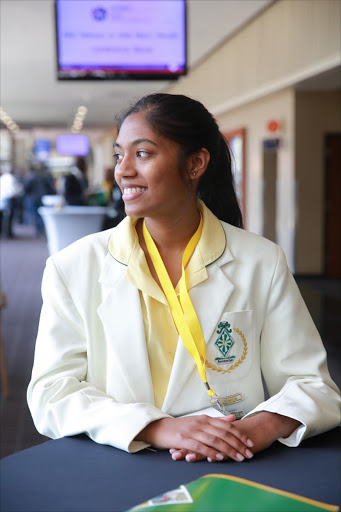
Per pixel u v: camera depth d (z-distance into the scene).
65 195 10.46
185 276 1.29
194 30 9.16
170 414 1.27
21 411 3.74
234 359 1.30
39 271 9.89
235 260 1.33
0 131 27.44
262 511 0.93
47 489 1.03
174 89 14.16
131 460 1.13
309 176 8.91
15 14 8.11
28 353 5.03
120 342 1.27
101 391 1.30
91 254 1.33
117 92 14.72
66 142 28.34
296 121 8.74
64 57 6.38
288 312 1.34
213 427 1.16
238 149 10.85
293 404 1.24
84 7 6.34
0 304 4.09
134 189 1.25
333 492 1.02
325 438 1.26
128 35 6.41
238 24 8.98
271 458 1.16
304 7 7.09
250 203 10.48
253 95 9.12
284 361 1.35
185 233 1.32
